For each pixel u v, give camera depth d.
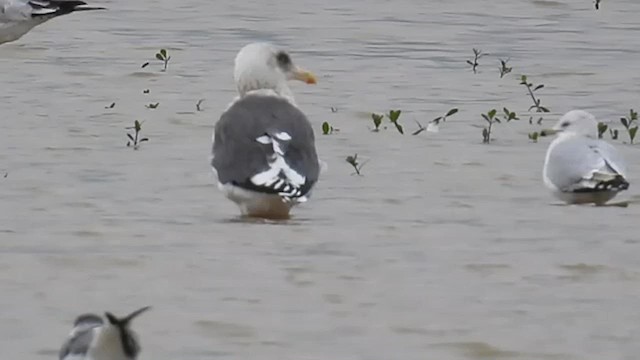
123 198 16.75
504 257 14.30
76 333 9.96
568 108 22.77
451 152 19.39
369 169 18.33
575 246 14.72
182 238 14.86
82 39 28.70
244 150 15.23
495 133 20.66
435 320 12.47
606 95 23.88
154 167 18.38
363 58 27.00
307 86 24.19
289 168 15.09
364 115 21.92
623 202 16.67
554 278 13.66
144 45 28.08
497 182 17.70
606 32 30.22
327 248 14.52
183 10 32.53
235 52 27.50
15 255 14.24
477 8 33.06
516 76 25.48
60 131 20.55
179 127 20.92
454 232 15.26
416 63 26.59
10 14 27.61
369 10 32.59
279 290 13.22
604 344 11.97
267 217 15.46
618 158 16.58
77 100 22.88
